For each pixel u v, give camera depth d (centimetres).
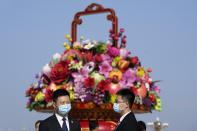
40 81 1371
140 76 1363
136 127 976
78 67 1298
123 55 1354
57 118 1007
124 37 1412
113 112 1298
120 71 1316
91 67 1304
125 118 991
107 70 1305
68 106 990
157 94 1459
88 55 1330
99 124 1281
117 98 1019
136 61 1365
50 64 1377
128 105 1013
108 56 1342
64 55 1368
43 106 1348
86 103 1280
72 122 1018
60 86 1304
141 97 1320
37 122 1363
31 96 1395
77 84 1283
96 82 1284
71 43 1444
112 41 1413
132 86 1307
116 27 1419
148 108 1394
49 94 1293
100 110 1293
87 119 1300
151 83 1452
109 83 1287
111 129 1278
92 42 1391
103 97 1280
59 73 1310
